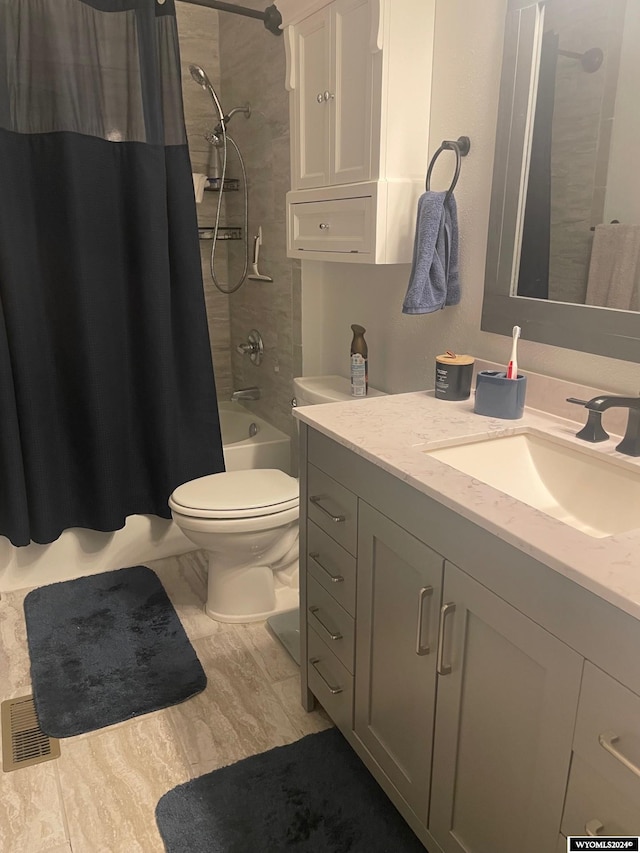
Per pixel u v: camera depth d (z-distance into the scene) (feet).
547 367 5.21
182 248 7.63
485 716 3.52
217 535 6.63
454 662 3.71
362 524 4.51
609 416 4.64
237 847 4.58
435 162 5.97
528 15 4.87
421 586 3.93
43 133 6.76
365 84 5.82
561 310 4.94
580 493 4.33
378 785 5.10
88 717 5.76
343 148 6.27
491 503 3.39
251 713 5.87
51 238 7.05
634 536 3.03
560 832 3.07
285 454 9.52
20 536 7.29
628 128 4.33
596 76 4.48
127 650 6.66
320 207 6.66
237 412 10.78
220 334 11.28
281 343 9.32
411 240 6.06
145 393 7.80
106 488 7.68
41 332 7.18
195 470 8.38
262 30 8.48
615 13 4.32
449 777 3.92
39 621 7.13
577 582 2.72
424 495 3.76
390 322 7.22
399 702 4.38
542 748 3.11
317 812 4.86
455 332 6.21
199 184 9.28
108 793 5.02
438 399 5.57
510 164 5.20
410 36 5.65
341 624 5.03
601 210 4.58
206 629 7.08
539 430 4.68
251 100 9.14
